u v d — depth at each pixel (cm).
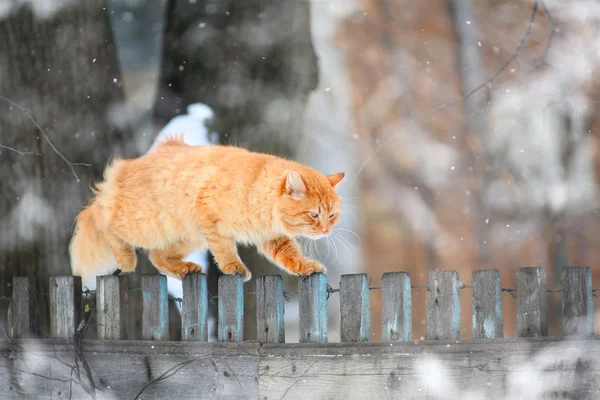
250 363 652
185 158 786
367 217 2209
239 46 1054
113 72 1009
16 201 941
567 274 594
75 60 977
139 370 690
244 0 1066
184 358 674
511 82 1878
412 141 2223
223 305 673
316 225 769
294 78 1064
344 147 2217
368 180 2230
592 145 1845
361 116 2275
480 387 588
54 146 927
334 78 2259
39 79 964
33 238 931
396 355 609
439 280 614
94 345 706
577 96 1692
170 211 771
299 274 750
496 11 2209
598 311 1702
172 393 677
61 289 727
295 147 1059
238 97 1035
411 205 2169
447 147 2200
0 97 873
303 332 647
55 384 720
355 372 620
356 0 2289
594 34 1689
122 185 798
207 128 1018
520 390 579
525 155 1928
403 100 2286
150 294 704
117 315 710
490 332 600
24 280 750
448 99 2250
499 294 603
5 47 969
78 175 951
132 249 812
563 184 1888
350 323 633
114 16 2183
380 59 2312
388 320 623
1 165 948
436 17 2323
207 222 754
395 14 2331
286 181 755
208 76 1045
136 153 999
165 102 1047
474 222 2080
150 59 2227
